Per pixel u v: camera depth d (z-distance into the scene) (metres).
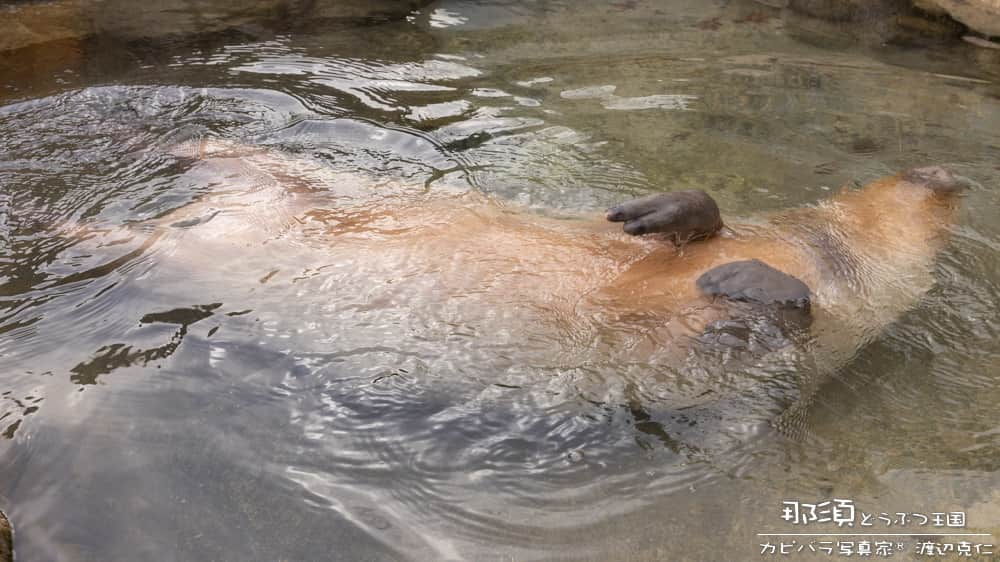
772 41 8.39
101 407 3.48
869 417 3.60
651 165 5.64
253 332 3.92
